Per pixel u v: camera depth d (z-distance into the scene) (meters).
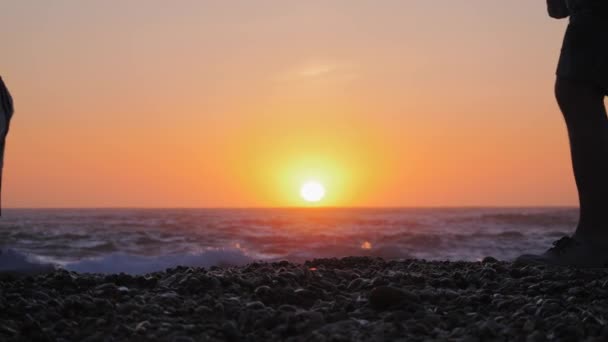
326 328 3.50
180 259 15.27
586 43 5.93
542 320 3.55
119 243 26.78
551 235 30.56
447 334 3.42
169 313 3.87
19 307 3.95
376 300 4.03
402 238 27.25
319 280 5.00
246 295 4.43
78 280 4.94
